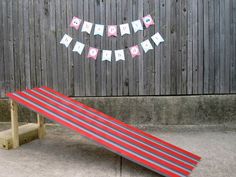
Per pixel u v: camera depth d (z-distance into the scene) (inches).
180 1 130.0
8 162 88.7
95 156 94.8
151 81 133.4
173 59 132.3
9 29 134.9
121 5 130.4
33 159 91.4
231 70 132.3
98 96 135.1
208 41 131.4
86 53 133.4
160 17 130.6
